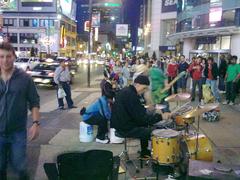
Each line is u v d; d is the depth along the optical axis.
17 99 2.53
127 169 3.90
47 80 13.57
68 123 6.62
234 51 20.48
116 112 3.92
